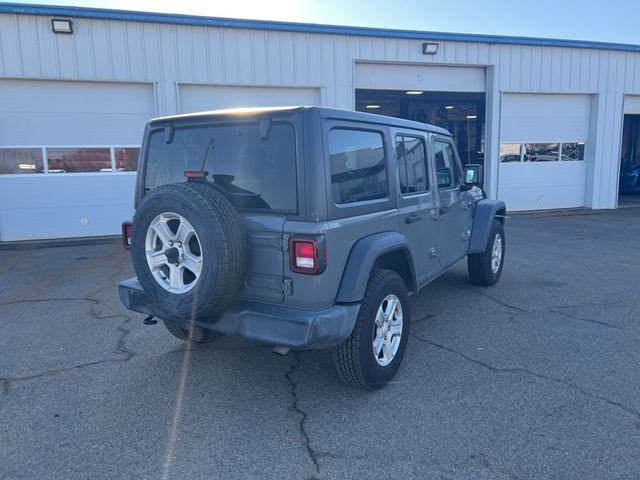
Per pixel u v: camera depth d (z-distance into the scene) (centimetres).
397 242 374
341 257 326
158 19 1065
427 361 414
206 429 317
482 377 383
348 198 341
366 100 1816
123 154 1106
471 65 1334
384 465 277
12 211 1058
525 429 309
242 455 289
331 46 1190
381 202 377
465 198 571
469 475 267
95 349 449
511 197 1445
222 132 344
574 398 347
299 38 1163
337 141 331
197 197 306
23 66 1013
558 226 1199
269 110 319
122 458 287
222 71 1122
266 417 330
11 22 998
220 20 1100
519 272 726
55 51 1025
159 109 1095
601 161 1484
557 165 1470
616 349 434
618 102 1468
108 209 1110
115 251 953
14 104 1034
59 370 405
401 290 383
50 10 1004
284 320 304
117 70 1062
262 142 326
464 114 2169
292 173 314
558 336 466
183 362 419
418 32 1253
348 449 293
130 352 442
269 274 320
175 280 320
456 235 546
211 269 299
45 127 1055
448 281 676
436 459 282
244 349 446
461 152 2131
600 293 611
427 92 1430
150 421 327
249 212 328
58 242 1042
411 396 355
